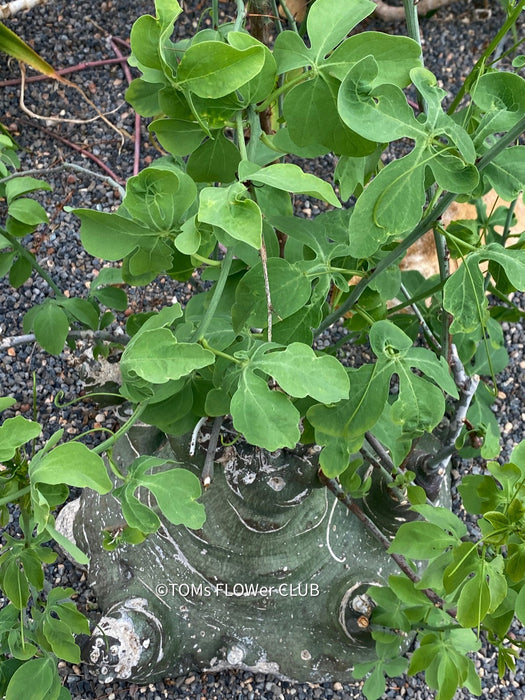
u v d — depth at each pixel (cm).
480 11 232
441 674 112
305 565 153
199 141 86
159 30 71
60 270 208
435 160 71
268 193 106
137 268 88
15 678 100
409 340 91
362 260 109
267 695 174
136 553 158
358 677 141
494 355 176
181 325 111
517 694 178
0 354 200
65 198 215
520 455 87
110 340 161
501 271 108
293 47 79
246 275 91
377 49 76
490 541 80
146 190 76
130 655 146
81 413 198
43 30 229
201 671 169
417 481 157
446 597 95
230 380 86
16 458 93
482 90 77
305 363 78
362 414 92
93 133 222
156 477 89
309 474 132
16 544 98
